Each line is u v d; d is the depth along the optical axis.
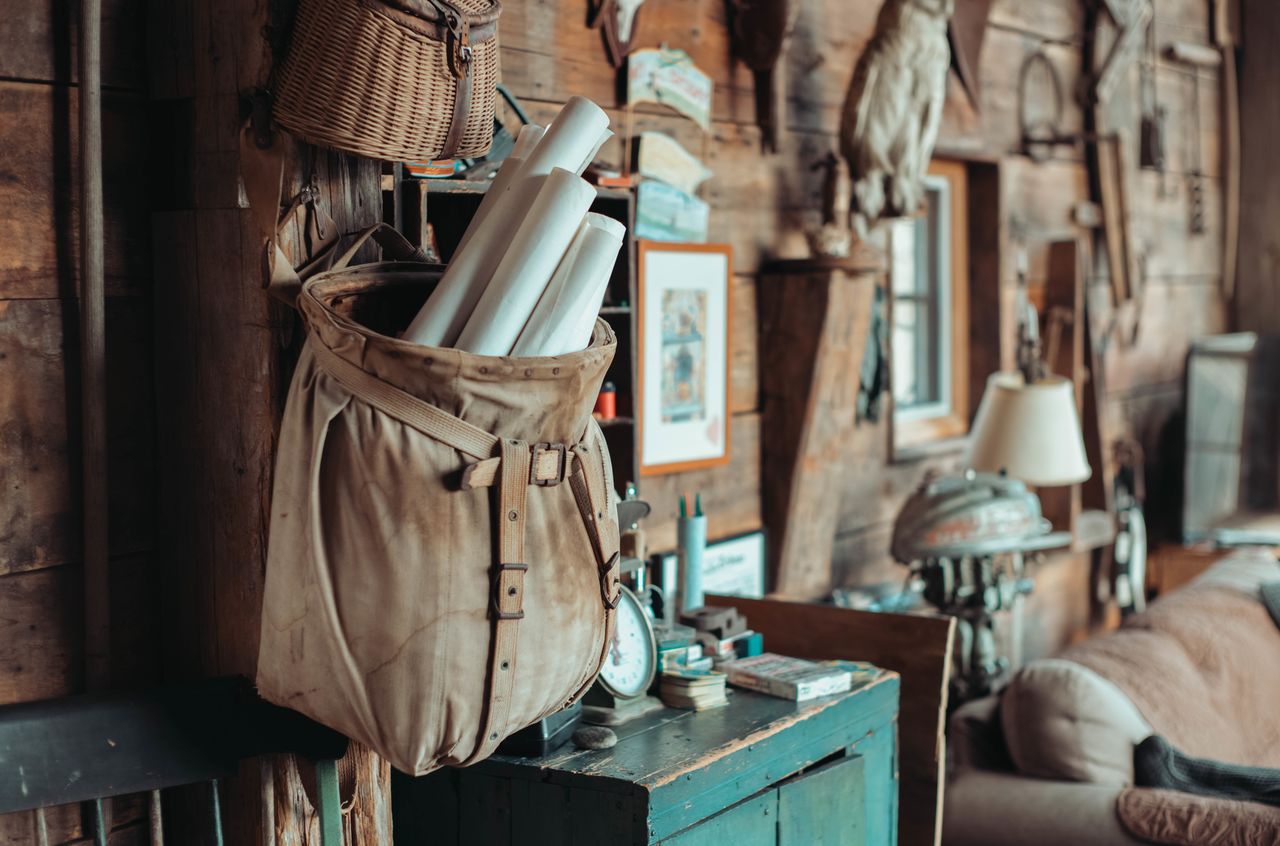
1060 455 3.26
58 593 1.50
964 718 2.81
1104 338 4.44
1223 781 2.53
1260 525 4.66
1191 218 5.02
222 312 1.50
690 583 2.18
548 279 1.35
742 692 1.97
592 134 1.42
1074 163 4.23
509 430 1.33
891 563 3.41
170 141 1.55
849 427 2.96
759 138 2.85
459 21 1.39
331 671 1.30
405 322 1.50
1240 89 5.23
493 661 1.32
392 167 1.78
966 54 3.58
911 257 3.71
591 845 1.60
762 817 1.76
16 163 1.44
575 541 1.40
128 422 1.57
